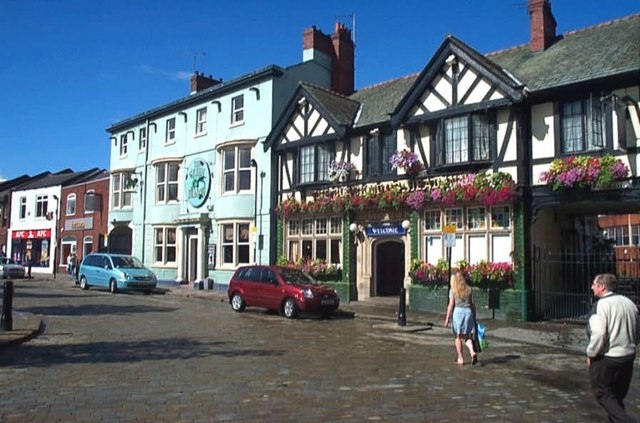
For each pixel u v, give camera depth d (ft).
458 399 23.49
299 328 45.68
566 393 24.98
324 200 67.00
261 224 77.51
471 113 54.49
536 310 51.21
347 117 69.15
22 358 30.86
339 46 86.48
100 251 111.24
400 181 61.82
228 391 23.98
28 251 136.26
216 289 81.56
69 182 127.95
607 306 18.29
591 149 47.78
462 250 55.47
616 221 85.81
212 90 86.58
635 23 53.62
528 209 51.13
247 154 81.05
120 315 51.98
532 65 55.42
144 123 102.17
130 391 23.76
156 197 96.17
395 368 29.86
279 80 79.25
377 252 66.03
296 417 20.31
